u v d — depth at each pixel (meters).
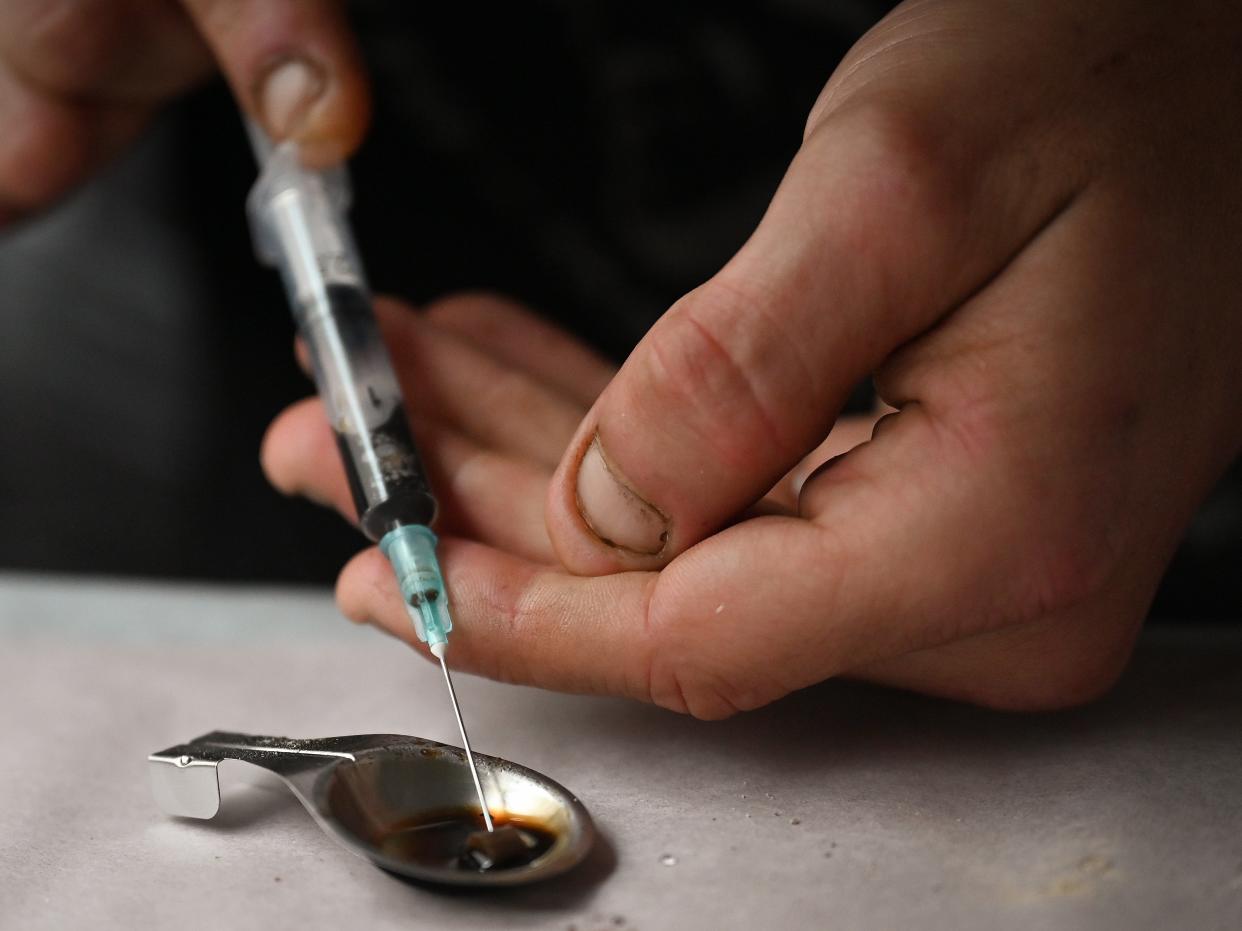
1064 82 0.27
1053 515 0.27
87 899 0.27
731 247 0.46
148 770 0.31
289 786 0.28
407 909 0.26
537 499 0.33
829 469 0.27
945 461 0.27
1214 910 0.25
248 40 0.37
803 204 0.26
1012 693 0.29
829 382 0.27
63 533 0.54
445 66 0.48
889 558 0.27
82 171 0.45
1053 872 0.26
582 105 0.47
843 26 0.44
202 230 0.53
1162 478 0.27
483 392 0.36
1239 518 0.43
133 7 0.42
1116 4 0.27
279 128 0.38
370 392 0.33
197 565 0.54
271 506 0.54
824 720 0.31
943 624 0.27
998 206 0.26
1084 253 0.27
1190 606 0.42
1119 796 0.28
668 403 0.27
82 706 0.33
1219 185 0.27
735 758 0.30
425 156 0.49
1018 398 0.26
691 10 0.45
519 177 0.49
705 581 0.27
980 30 0.27
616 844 0.27
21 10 0.41
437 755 0.28
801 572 0.27
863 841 0.27
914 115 0.26
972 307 0.27
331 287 0.35
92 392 0.54
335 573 0.53
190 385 0.54
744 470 0.27
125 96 0.45
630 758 0.30
